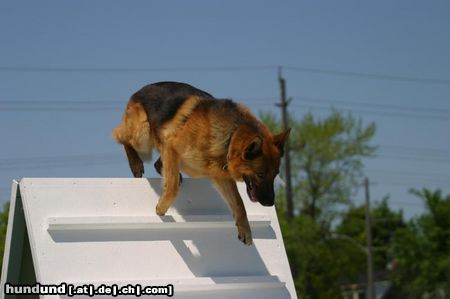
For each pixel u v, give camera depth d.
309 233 34.16
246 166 6.39
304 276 34.34
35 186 6.49
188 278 6.41
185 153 6.64
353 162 39.75
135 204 6.79
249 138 6.36
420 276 34.28
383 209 48.03
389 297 42.28
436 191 34.81
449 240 33.97
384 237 47.31
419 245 34.50
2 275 6.65
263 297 6.65
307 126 39.62
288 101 30.53
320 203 39.84
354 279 42.38
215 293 6.47
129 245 6.47
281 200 38.50
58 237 6.26
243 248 6.91
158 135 7.01
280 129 39.25
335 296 36.91
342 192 39.81
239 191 7.41
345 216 45.38
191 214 6.99
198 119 6.58
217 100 6.75
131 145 7.59
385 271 47.66
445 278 33.47
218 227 6.91
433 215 34.66
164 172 6.75
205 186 7.25
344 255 37.94
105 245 6.38
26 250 6.66
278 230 7.21
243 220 6.68
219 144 6.50
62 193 6.55
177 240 6.69
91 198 6.63
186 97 6.88
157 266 6.46
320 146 39.34
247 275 6.75
